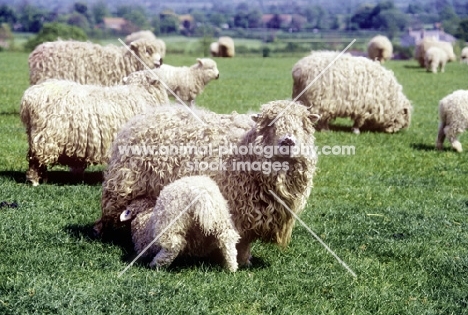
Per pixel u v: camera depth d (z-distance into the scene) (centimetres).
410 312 780
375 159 1675
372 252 987
